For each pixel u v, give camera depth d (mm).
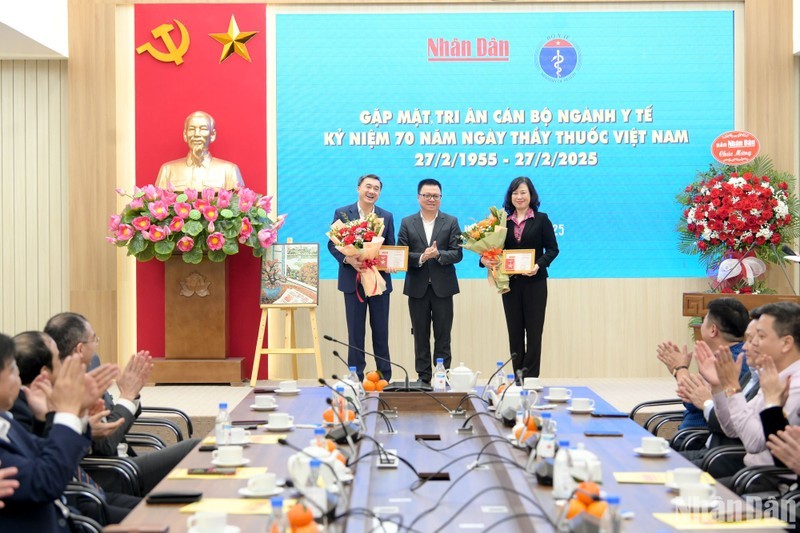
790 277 9508
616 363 9703
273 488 3229
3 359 3344
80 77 9492
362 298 8469
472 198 9727
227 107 9625
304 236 9695
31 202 9688
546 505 3029
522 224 8211
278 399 5543
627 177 9688
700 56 9688
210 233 8773
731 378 4449
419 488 3424
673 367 5359
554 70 9688
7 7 8156
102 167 9492
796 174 9688
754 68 9570
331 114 9695
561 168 9703
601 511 2566
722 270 8812
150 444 5082
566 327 9695
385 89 9703
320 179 9688
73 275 9492
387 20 9695
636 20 9688
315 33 9680
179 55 9602
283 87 9664
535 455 3486
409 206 9727
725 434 4734
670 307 9688
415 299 8383
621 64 9695
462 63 9703
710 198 8961
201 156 9312
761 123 9570
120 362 9664
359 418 4426
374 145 9695
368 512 2840
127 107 9648
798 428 3719
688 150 9695
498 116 9703
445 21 9688
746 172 9031
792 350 4379
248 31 9625
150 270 9594
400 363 9664
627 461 3709
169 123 9609
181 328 9109
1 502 3084
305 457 3135
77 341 4656
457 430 4660
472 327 9695
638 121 9703
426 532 2869
